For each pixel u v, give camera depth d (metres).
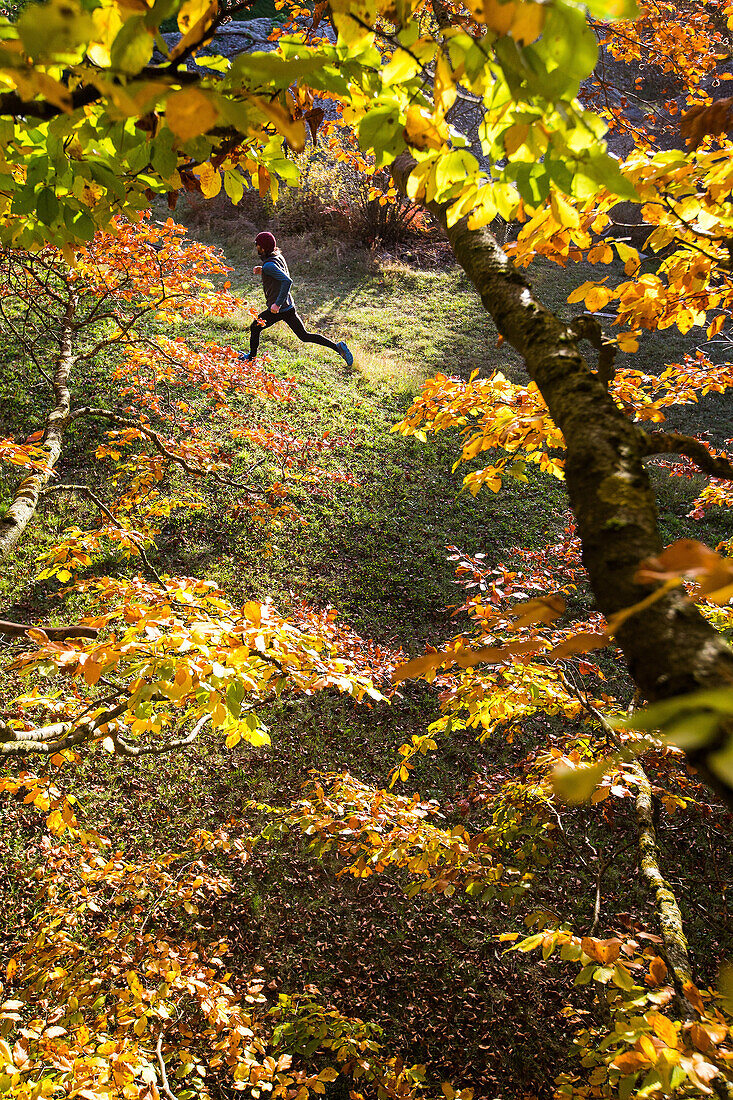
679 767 3.24
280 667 2.37
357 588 8.08
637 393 2.86
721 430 10.71
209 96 0.71
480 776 3.92
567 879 5.10
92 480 8.97
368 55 1.12
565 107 0.80
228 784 6.10
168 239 5.65
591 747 3.22
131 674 1.94
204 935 5.05
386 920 5.24
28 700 2.65
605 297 2.09
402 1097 2.87
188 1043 4.05
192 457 5.64
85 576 7.75
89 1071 2.32
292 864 5.55
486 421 2.86
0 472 8.77
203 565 8.14
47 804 2.88
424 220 16.22
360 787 3.31
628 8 0.63
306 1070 4.43
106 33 0.81
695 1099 1.67
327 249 15.78
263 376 6.40
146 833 5.65
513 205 1.17
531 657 2.88
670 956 2.27
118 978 3.61
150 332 11.62
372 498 9.50
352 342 12.77
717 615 3.17
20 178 1.47
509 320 1.08
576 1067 4.31
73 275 5.20
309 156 16.08
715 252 1.98
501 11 0.62
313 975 4.89
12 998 3.14
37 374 10.40
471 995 4.77
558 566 4.07
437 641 7.43
